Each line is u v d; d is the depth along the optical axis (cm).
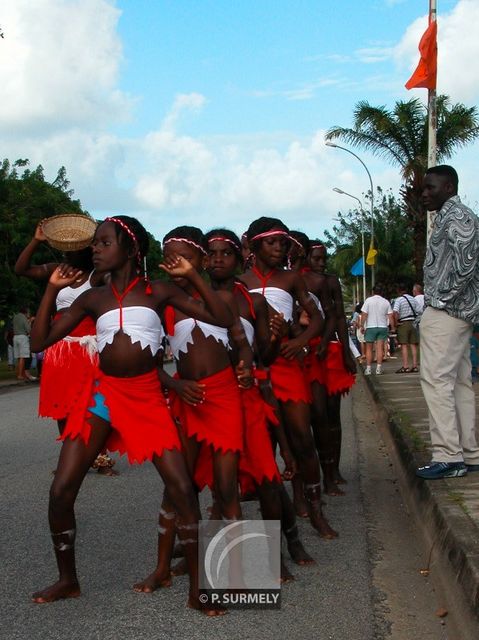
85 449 436
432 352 593
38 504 686
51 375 707
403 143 3088
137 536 589
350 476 802
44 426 1178
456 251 567
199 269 476
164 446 428
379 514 653
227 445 445
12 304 2350
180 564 504
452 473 601
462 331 590
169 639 404
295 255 657
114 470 824
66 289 680
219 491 449
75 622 427
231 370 457
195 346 451
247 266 600
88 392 439
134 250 437
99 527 614
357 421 1200
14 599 462
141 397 432
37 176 4056
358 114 3088
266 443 475
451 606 422
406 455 729
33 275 666
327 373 722
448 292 576
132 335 429
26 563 527
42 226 570
